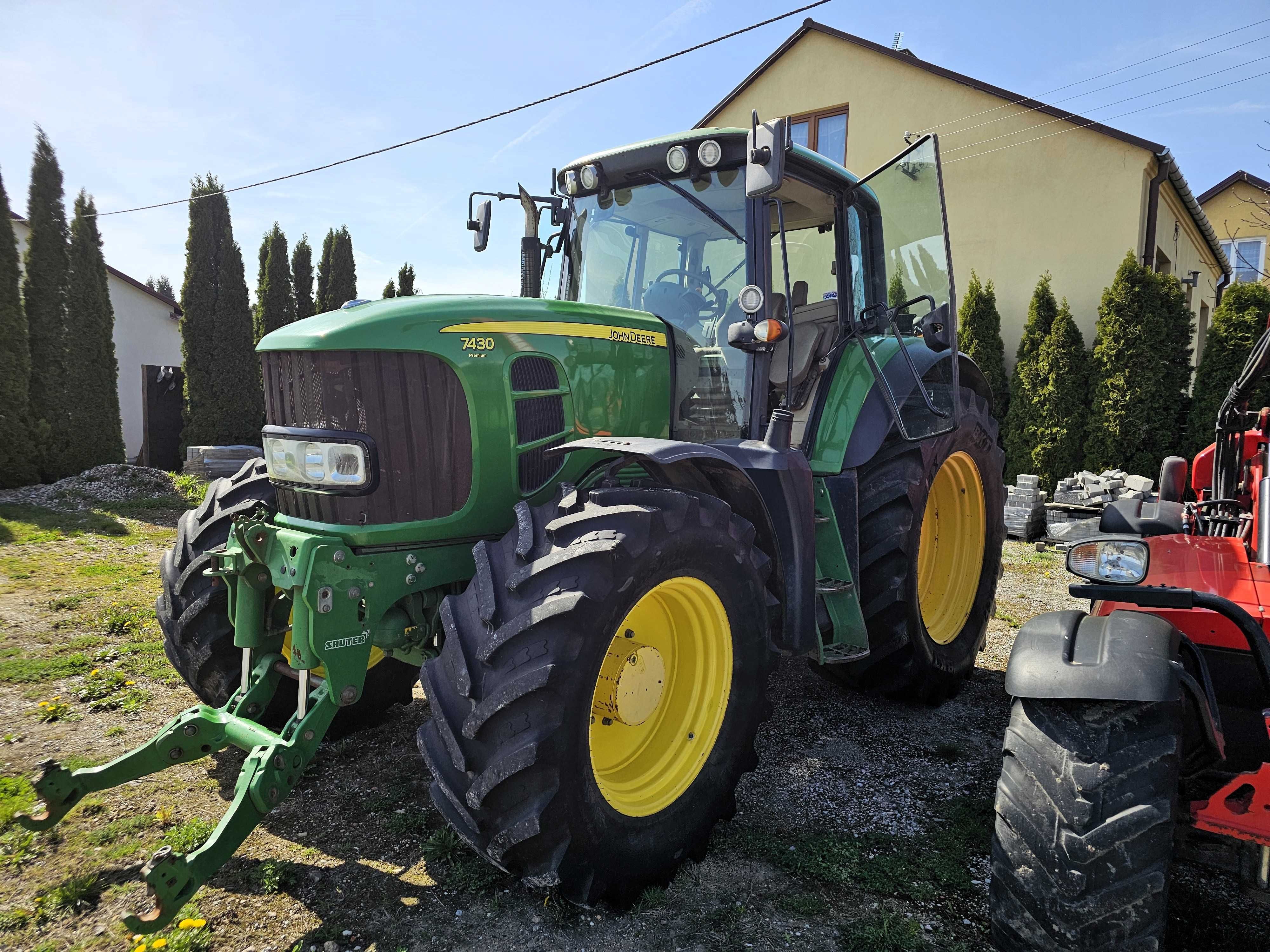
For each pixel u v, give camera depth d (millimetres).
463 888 2211
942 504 3965
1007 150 10508
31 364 10711
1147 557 1840
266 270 13984
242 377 12891
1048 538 7504
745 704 2422
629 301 3156
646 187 3125
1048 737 1713
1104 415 9102
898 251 3354
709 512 2293
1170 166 9773
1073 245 10133
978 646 3873
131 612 4730
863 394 3291
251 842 2434
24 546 6820
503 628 1942
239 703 2357
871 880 2271
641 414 2814
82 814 2557
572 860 1940
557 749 1868
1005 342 10586
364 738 3184
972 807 2689
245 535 2219
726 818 2432
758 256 2867
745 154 2863
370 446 2236
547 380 2545
